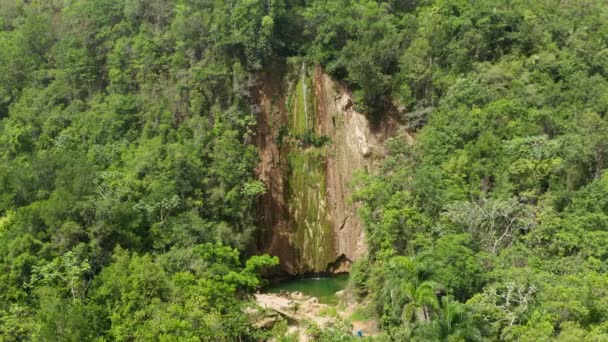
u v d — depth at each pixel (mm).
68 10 72062
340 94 63000
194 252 44094
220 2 61719
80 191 45562
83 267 39031
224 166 54188
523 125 47625
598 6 67250
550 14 63156
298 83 63906
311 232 60531
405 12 65625
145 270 36750
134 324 34188
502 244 40000
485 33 58469
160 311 34562
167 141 56594
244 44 60375
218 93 60062
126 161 54688
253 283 44125
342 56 60594
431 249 37281
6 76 66938
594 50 58625
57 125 60906
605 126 45438
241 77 59656
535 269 35250
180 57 60750
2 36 72625
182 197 51312
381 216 45031
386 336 35438
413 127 57438
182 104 59156
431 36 58531
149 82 61219
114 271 38219
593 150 44062
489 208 40500
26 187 48844
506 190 43031
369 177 50531
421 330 32219
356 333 40000
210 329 35406
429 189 43469
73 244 41906
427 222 41750
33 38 69688
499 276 34625
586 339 28000
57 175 48844
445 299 32875
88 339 33625
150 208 47406
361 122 61156
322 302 49625
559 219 39594
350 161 61125
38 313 34750
